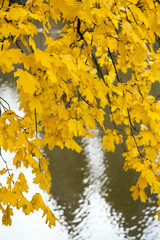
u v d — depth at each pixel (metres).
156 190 2.65
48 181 2.16
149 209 13.05
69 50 2.13
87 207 13.55
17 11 1.77
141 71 3.58
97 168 15.29
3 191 1.97
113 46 2.08
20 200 1.94
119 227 12.56
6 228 13.43
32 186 14.99
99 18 2.03
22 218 14.17
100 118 2.54
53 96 2.34
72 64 1.75
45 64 1.65
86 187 14.54
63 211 13.73
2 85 24.59
